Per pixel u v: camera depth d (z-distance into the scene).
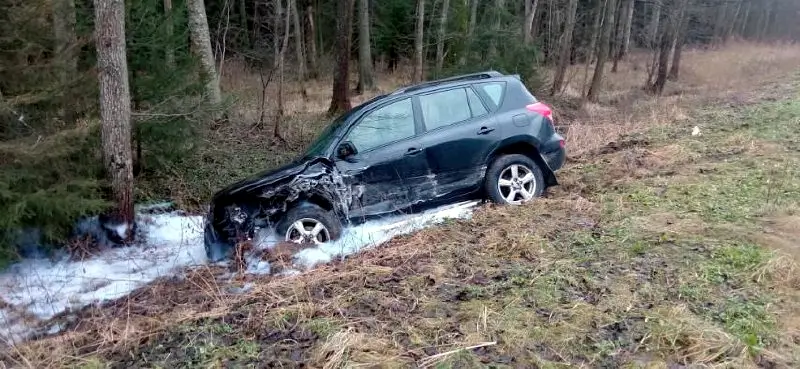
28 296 4.86
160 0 11.54
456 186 6.27
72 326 4.26
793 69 22.16
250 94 15.38
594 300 3.85
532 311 3.75
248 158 10.34
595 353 3.23
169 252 6.02
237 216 5.52
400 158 5.95
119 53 5.91
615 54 28.30
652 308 3.66
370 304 4.02
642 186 6.62
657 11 28.75
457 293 4.13
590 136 11.04
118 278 5.27
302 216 5.54
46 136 5.44
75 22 6.56
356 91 21.16
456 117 6.30
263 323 3.82
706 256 4.35
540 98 16.38
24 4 5.34
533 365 3.18
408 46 25.25
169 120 7.65
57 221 5.48
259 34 19.41
